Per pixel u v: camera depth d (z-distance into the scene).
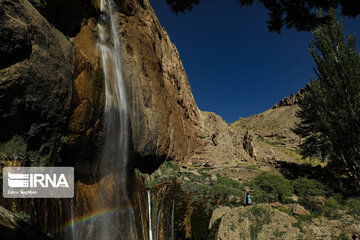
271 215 10.85
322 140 21.41
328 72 19.09
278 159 28.47
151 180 17.86
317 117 20.69
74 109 9.28
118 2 17.31
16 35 6.23
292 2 3.34
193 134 33.75
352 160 16.89
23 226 4.61
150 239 12.91
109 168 12.38
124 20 17.92
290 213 11.74
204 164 26.55
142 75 18.77
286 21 3.51
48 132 7.75
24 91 6.61
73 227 7.81
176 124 26.44
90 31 12.95
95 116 11.02
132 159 15.60
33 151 7.07
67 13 10.99
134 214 12.29
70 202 8.09
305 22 3.46
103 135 11.95
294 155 32.94
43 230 5.90
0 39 5.80
